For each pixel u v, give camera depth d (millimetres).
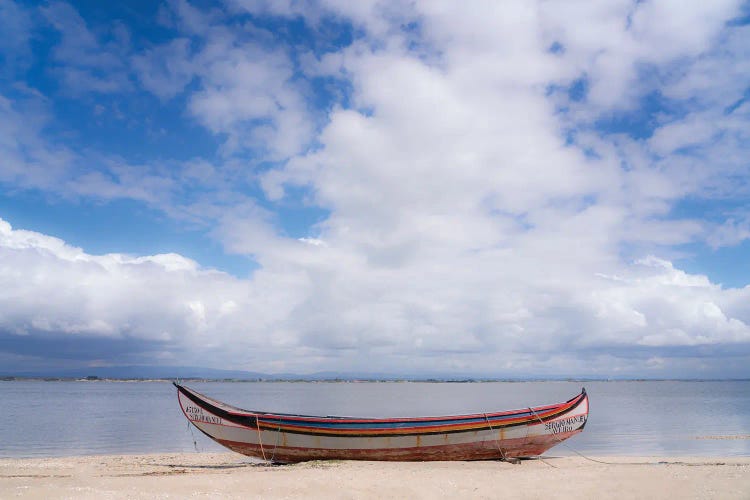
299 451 22578
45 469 22062
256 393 161875
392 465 20922
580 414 24062
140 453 30172
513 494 15523
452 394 158625
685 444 33750
